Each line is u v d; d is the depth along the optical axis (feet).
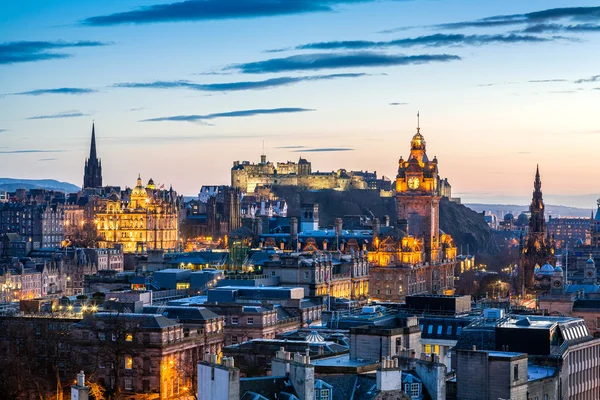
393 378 568.82
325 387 576.20
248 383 568.00
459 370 653.30
